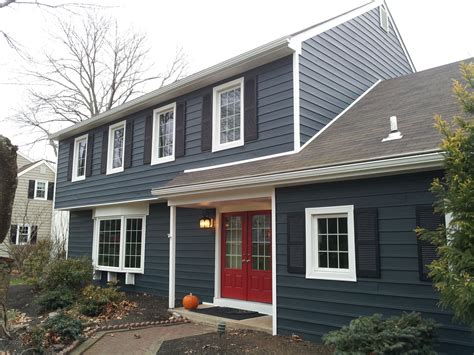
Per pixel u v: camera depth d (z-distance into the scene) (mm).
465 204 3697
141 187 10695
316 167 5664
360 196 5535
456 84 4082
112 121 12141
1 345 4980
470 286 3416
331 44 8555
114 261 12172
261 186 6582
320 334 5703
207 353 5336
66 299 8938
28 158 26984
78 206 13141
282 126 7465
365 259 5371
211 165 8820
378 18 10656
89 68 22734
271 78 7824
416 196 5008
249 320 7125
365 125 7047
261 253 8141
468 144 3832
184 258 9906
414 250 4957
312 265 5969
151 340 6309
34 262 12133
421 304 4820
